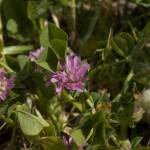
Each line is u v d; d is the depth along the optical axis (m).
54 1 0.19
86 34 0.19
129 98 0.17
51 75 0.17
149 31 0.18
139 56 0.19
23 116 0.16
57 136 0.16
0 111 0.17
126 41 0.18
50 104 0.18
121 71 0.19
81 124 0.16
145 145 0.18
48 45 0.17
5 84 0.17
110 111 0.17
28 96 0.18
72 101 0.18
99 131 0.16
